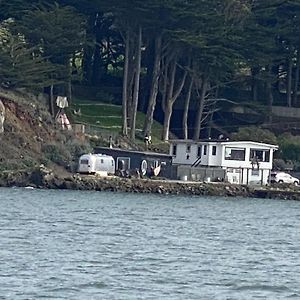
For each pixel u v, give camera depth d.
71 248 74.38
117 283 60.84
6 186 139.25
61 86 167.38
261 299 58.12
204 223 102.31
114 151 150.75
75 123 165.00
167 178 151.38
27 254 69.94
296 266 70.75
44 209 107.69
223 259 72.69
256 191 149.88
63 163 147.88
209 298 57.84
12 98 153.12
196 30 165.12
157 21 164.25
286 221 111.75
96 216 102.75
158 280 62.38
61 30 159.75
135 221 99.56
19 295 56.41
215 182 149.88
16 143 148.00
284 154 166.12
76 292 57.81
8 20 162.25
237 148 152.75
